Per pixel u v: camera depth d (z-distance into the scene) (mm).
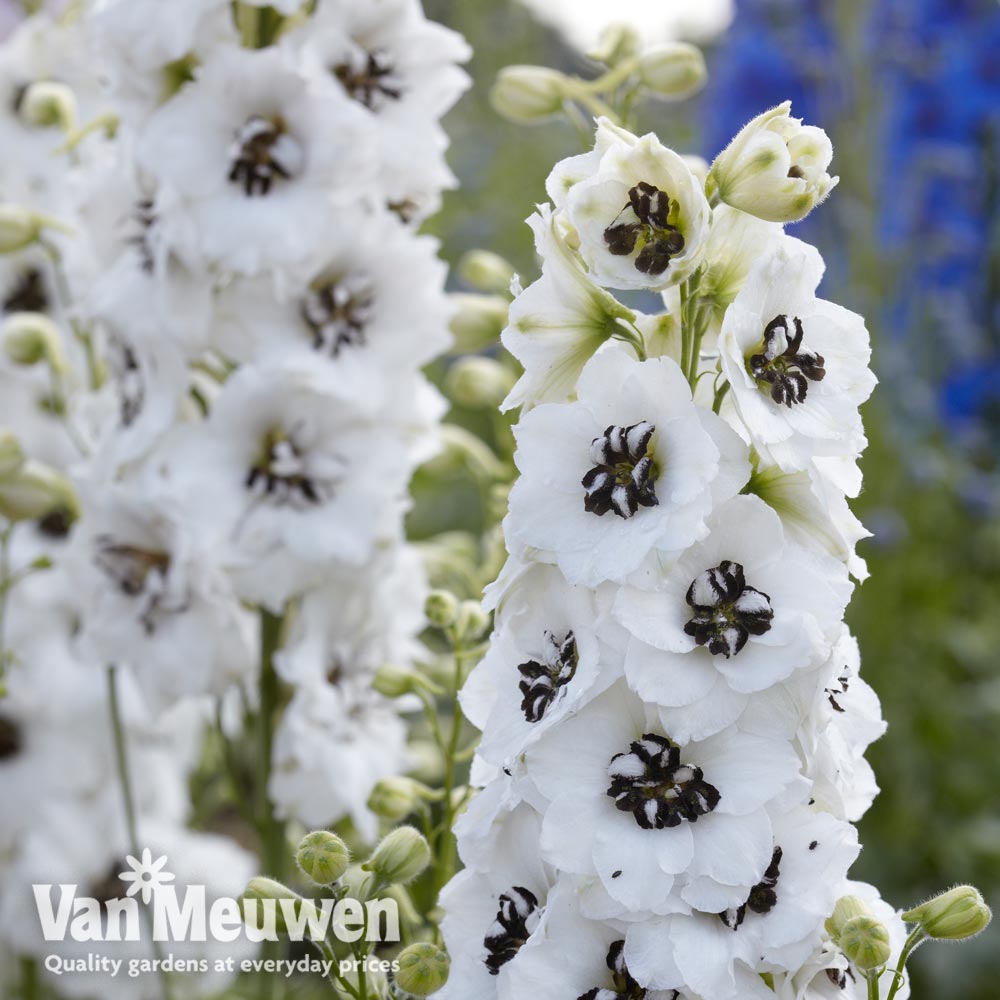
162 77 876
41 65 1053
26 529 1093
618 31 970
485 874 705
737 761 664
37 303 1133
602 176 664
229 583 915
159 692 917
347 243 885
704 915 663
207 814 1231
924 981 1250
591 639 665
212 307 884
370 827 916
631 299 1258
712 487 662
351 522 896
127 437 892
